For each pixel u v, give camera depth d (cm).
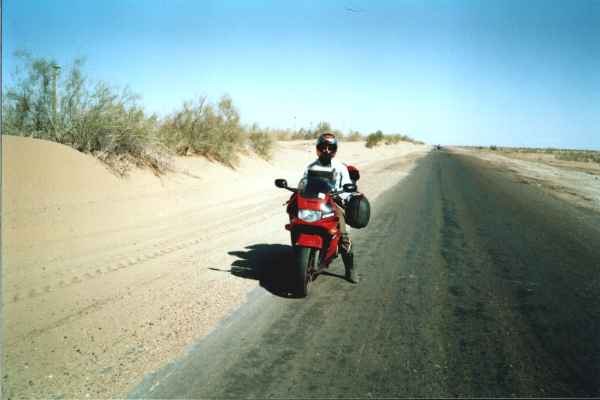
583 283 587
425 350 385
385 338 407
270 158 2164
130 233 757
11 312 429
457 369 354
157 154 1270
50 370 334
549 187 2019
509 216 1137
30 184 812
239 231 837
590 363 368
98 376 328
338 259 691
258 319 443
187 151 1505
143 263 605
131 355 361
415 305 495
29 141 922
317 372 343
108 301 470
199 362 354
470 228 959
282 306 480
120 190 991
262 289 532
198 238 763
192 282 543
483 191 1716
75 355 357
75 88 1062
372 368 351
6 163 825
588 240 867
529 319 461
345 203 566
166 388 315
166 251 670
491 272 630
